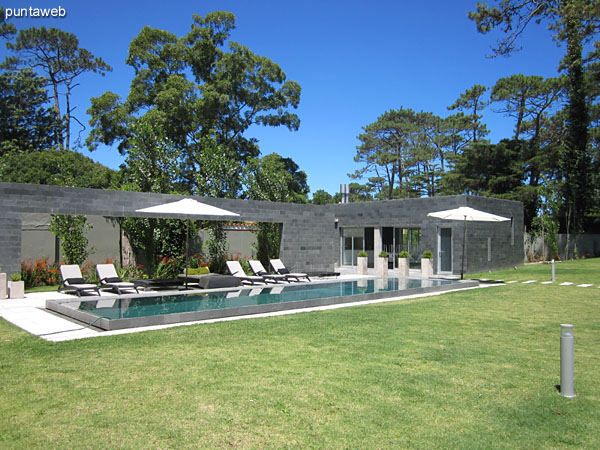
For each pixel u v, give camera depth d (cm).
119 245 1758
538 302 1145
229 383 498
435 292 1403
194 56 3173
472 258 2147
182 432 379
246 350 641
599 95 3173
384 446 361
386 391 481
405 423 404
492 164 3884
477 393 480
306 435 378
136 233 1677
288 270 1752
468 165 3991
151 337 720
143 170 2014
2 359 589
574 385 506
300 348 655
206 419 405
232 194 2520
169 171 2088
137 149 2039
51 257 1614
